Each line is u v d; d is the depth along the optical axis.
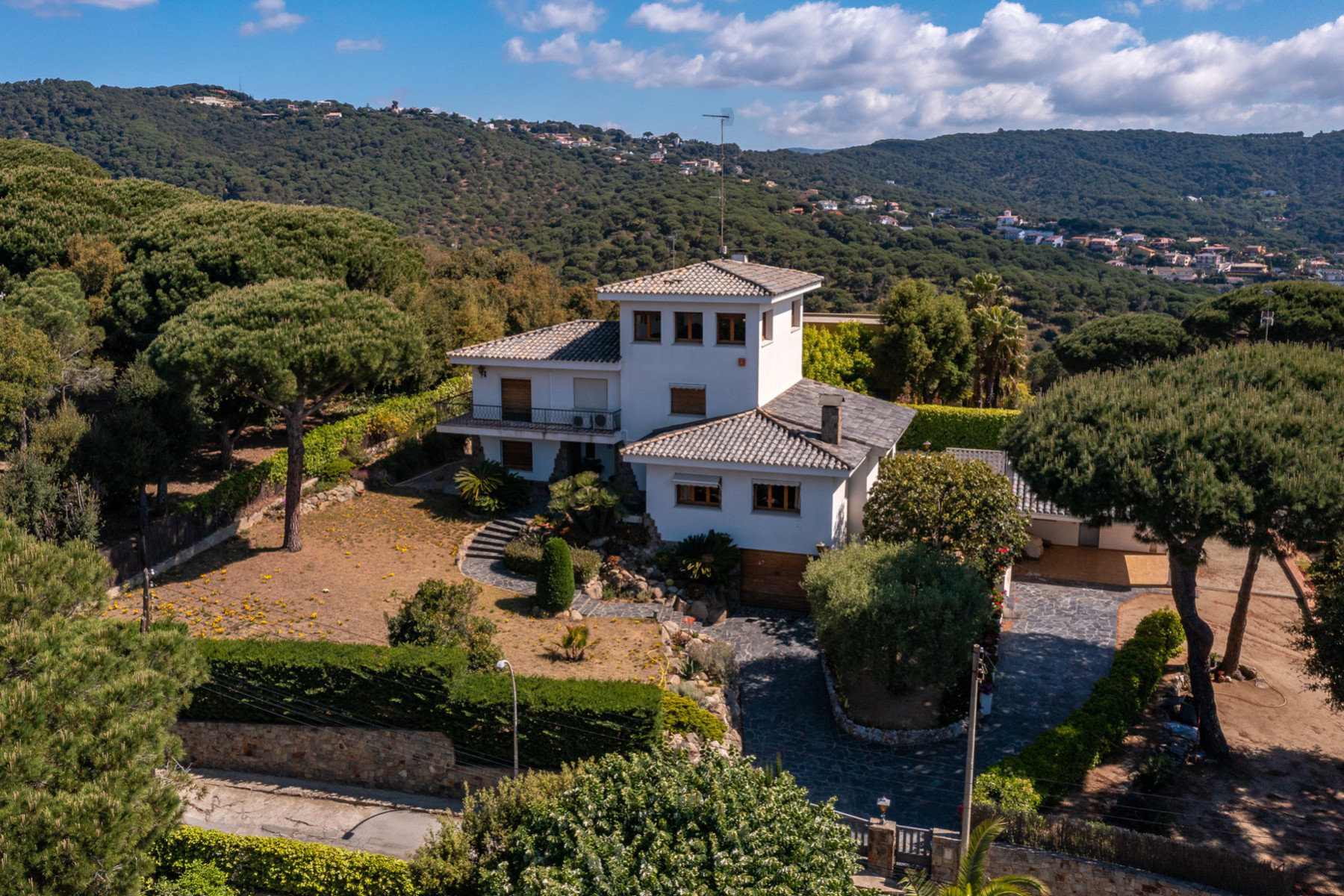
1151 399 24.80
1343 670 23.25
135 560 30.17
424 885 18.11
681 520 33.44
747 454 31.92
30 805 13.66
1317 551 23.56
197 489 37.44
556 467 39.25
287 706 23.97
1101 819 22.38
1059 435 25.22
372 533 35.41
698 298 35.31
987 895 17.31
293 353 29.62
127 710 15.75
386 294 46.19
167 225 42.81
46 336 33.41
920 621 24.72
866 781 23.48
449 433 43.47
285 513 34.16
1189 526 22.86
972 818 20.70
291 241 42.47
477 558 34.16
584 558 32.16
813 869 15.80
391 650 23.86
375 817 22.72
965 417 48.53
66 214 44.31
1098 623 32.50
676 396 36.94
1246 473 22.48
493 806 18.88
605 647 27.42
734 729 25.17
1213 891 19.20
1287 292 58.47
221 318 29.77
